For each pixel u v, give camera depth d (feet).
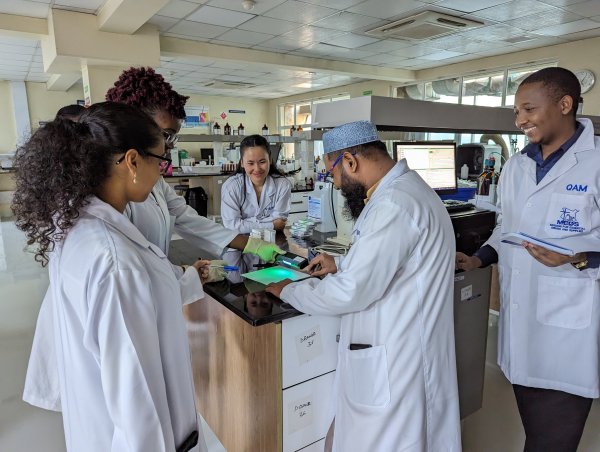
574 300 4.37
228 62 21.75
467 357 6.02
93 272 2.40
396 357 3.74
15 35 16.19
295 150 18.54
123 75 3.60
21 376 7.83
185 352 3.09
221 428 5.70
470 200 8.19
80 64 17.20
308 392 4.70
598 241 4.14
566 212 4.30
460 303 5.69
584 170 4.25
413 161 7.12
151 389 2.54
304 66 22.89
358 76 25.49
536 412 4.81
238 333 4.89
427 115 5.56
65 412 2.88
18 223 2.52
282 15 15.65
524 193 4.69
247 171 8.05
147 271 2.72
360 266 3.55
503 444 6.02
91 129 2.51
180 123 3.91
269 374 4.47
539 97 4.16
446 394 3.98
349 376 3.98
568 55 19.34
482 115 6.29
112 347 2.39
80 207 2.52
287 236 7.70
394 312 3.75
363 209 4.00
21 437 6.26
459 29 17.19
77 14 15.30
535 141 4.40
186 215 5.43
